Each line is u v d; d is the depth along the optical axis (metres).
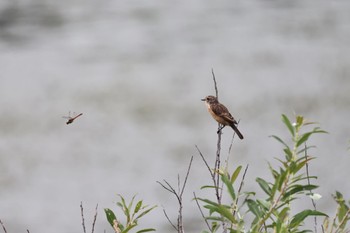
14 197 20.92
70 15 41.75
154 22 40.81
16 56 35.06
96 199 20.75
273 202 4.78
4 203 20.56
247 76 31.78
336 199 5.96
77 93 29.78
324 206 18.25
